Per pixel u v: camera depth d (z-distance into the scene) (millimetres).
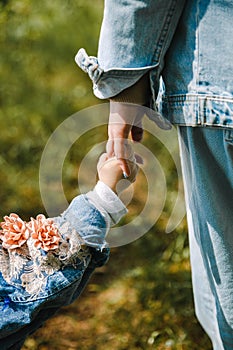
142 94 1792
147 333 2988
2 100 4836
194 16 1722
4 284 1870
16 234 1879
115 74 1733
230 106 1709
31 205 4055
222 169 1832
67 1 5273
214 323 2055
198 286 2076
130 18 1694
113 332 3080
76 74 5039
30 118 4656
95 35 5125
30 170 4316
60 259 1857
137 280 3299
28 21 5086
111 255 3621
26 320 1844
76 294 1968
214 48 1713
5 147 4496
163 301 3088
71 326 3209
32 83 4914
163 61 1775
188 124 1755
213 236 1911
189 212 2031
